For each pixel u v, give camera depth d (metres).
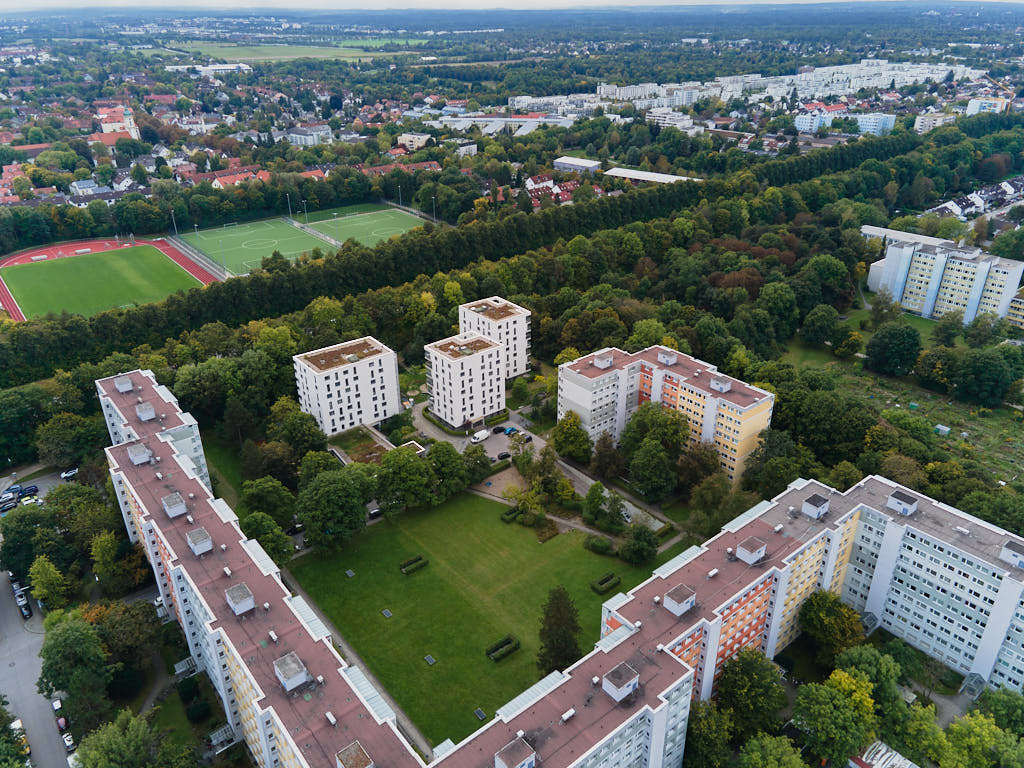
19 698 189.38
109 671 180.00
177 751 160.75
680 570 185.88
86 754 153.25
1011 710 173.25
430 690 189.38
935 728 167.88
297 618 168.12
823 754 168.50
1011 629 183.50
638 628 167.25
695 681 176.38
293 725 142.88
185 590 185.50
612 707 148.38
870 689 172.88
